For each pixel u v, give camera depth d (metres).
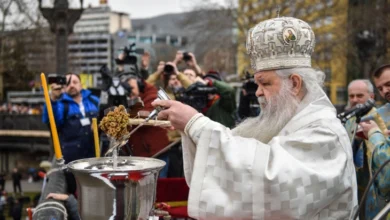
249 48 1.97
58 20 10.86
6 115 24.45
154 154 4.13
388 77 3.32
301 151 1.67
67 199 3.02
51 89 4.48
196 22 26.75
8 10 14.12
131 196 1.63
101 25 82.25
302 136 1.69
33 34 16.56
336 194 1.65
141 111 2.29
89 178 1.62
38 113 25.05
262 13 25.16
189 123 1.75
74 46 55.47
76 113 4.46
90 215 1.64
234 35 26.97
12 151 25.94
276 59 1.86
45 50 21.50
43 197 3.08
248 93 4.54
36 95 28.97
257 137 1.91
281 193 1.57
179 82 5.17
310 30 1.90
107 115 1.81
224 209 1.62
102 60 55.81
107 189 1.62
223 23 26.20
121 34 59.84
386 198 2.73
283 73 1.85
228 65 27.47
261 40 1.87
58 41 10.91
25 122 24.03
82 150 4.45
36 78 24.25
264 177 1.58
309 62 1.91
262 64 1.89
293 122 1.79
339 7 24.16
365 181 3.32
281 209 1.58
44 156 25.66
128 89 3.96
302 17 24.16
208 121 1.75
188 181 1.85
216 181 1.67
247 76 4.62
